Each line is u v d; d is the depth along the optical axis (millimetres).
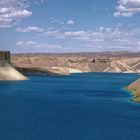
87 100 124562
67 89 179750
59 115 87562
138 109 99188
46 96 139375
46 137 61344
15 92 155750
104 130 68688
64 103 114688
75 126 72500
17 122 76250
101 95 144250
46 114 88812
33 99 126875
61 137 61688
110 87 195875
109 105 108625
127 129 69750
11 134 63344
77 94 150000
